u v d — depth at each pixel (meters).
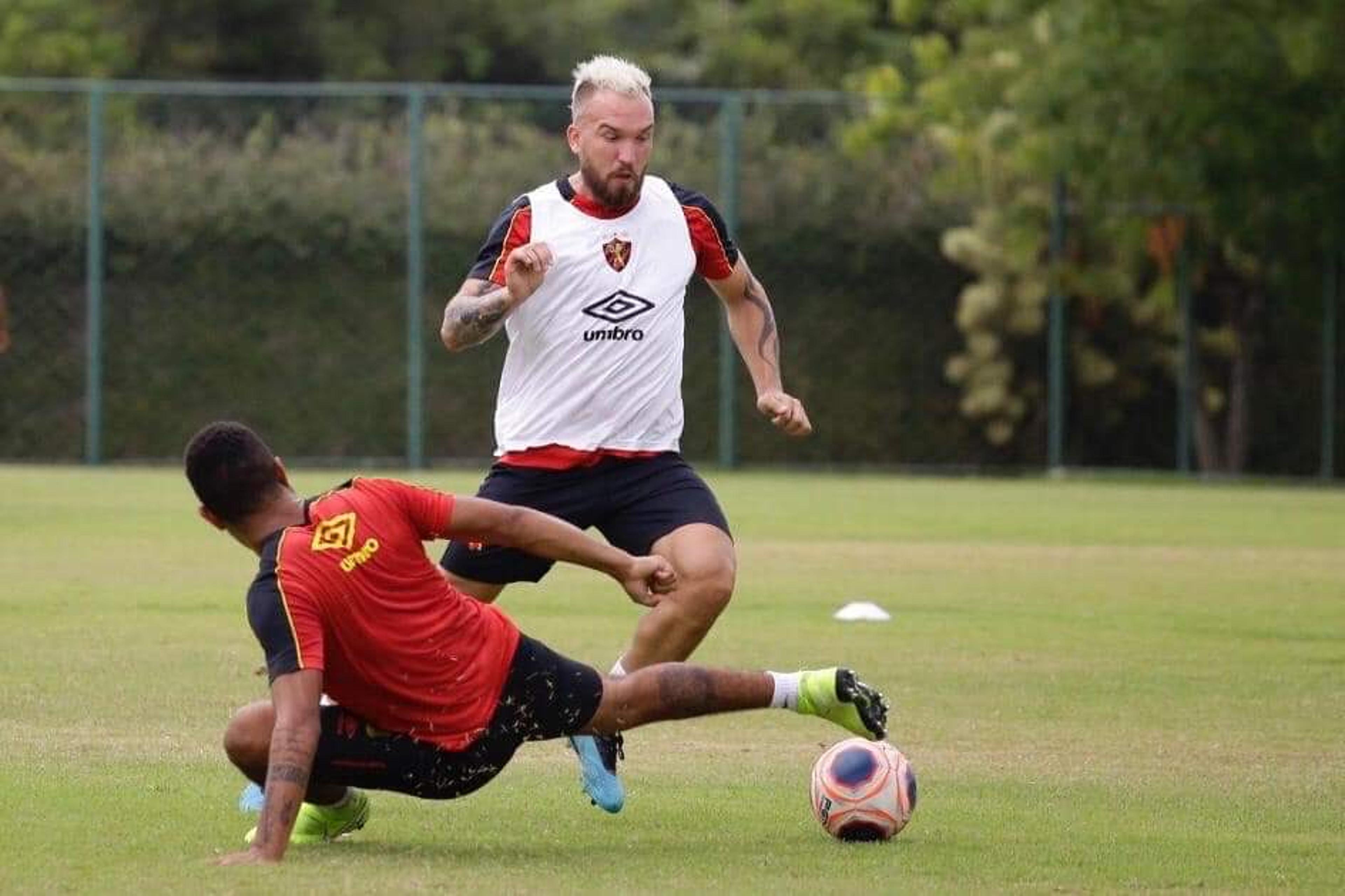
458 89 95.56
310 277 96.50
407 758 21.73
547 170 97.25
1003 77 100.00
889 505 79.19
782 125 100.19
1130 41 94.06
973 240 98.88
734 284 28.44
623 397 26.78
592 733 22.52
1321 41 89.19
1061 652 40.09
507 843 22.78
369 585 21.30
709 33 146.38
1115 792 26.38
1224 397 100.62
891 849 22.58
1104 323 100.69
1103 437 102.00
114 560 55.31
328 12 141.12
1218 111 93.62
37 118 95.62
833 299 100.12
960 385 100.81
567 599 48.03
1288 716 32.91
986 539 65.12
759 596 49.25
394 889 19.92
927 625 44.03
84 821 23.36
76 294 95.75
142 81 135.25
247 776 22.20
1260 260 99.38
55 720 30.80
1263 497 86.19
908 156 100.88
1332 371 98.81
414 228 95.56
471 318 25.22
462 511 21.88
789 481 94.44
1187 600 49.19
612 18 151.00
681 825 23.97
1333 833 23.78
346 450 96.69
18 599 46.31
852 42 145.88
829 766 23.09
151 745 28.77
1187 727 31.77
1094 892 20.53
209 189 96.25
